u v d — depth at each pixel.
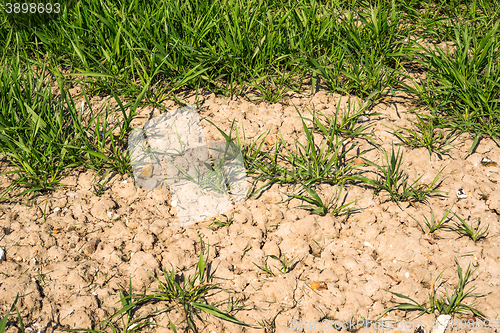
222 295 1.07
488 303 1.06
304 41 1.36
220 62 1.34
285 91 1.34
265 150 1.25
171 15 1.37
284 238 1.13
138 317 1.05
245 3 1.45
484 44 1.30
